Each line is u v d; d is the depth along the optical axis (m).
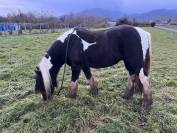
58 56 2.79
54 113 2.61
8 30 13.65
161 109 2.77
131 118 2.57
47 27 16.75
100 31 2.79
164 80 3.77
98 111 2.65
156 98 3.05
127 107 2.76
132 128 2.43
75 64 2.74
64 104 2.72
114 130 2.36
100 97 2.94
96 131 2.35
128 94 2.91
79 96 2.91
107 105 2.72
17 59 5.36
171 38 13.54
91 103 2.79
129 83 2.90
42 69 2.73
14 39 9.66
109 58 2.73
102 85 3.46
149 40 2.71
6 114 2.68
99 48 2.70
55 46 2.78
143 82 2.70
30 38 10.12
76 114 2.55
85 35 2.73
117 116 2.59
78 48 2.71
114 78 3.78
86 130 2.40
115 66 4.93
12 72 4.15
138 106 2.76
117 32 2.72
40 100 2.88
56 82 2.90
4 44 7.96
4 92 3.32
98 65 2.77
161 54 7.04
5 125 2.58
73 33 2.76
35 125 2.47
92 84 2.97
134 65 2.69
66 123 2.44
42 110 2.66
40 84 2.74
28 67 4.55
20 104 2.82
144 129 2.45
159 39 12.73
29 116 2.59
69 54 2.74
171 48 8.81
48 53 2.79
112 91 3.26
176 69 4.78
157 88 3.47
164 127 2.47
